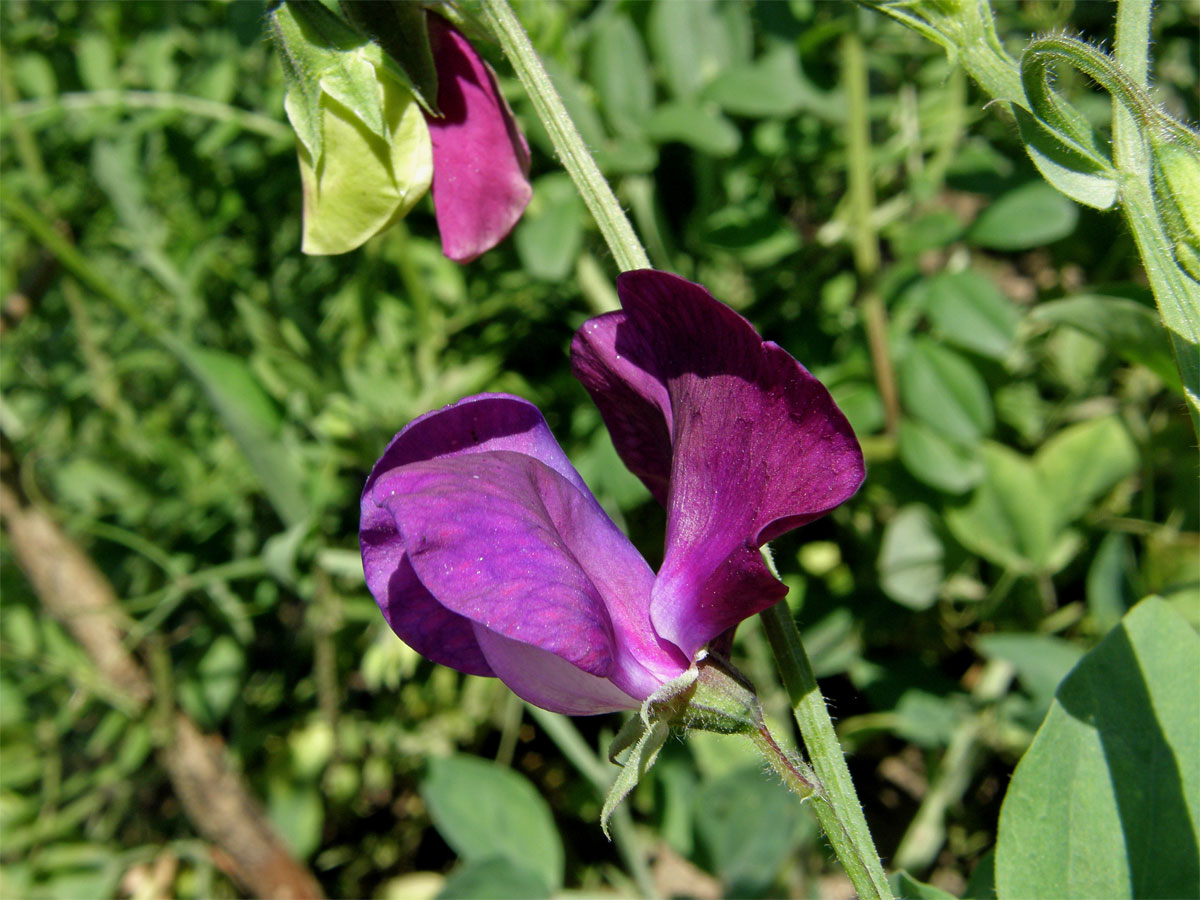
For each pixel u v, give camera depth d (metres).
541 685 0.10
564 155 0.10
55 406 0.25
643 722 0.09
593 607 0.09
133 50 0.24
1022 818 0.11
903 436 0.19
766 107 0.19
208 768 0.22
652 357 0.10
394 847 0.25
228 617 0.22
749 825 0.18
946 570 0.21
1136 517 0.22
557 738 0.19
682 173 0.22
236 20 0.21
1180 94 0.25
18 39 0.24
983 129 0.23
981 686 0.21
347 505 0.23
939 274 0.19
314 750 0.23
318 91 0.11
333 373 0.21
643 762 0.09
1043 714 0.18
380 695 0.24
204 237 0.23
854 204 0.20
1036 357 0.23
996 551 0.20
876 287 0.19
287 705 0.24
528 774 0.25
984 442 0.20
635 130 0.19
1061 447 0.20
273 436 0.19
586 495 0.10
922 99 0.22
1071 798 0.11
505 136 0.12
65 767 0.25
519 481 0.09
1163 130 0.09
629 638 0.10
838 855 0.09
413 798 0.25
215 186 0.24
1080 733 0.11
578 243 0.18
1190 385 0.09
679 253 0.22
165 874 0.24
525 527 0.09
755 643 0.21
